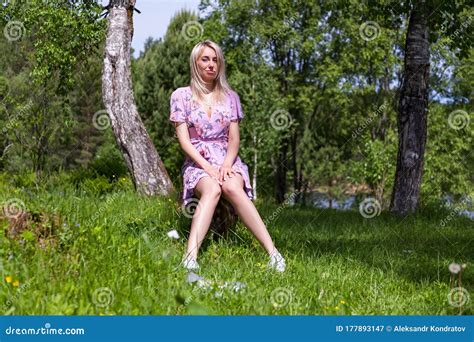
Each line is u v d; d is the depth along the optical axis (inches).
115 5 397.7
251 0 1053.2
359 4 936.3
